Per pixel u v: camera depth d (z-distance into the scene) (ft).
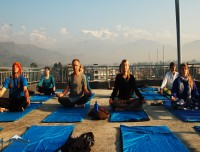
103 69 44.32
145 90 36.63
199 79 39.11
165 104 24.35
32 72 42.93
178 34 35.91
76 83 24.39
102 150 12.62
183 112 20.75
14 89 22.49
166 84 30.60
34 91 36.60
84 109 22.80
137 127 15.99
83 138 12.57
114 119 18.57
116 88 22.71
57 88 43.96
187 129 16.01
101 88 43.37
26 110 22.54
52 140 13.64
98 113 18.83
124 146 12.64
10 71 35.55
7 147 12.70
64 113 20.97
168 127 16.51
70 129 15.83
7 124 17.92
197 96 22.67
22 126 17.30
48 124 17.70
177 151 11.98
